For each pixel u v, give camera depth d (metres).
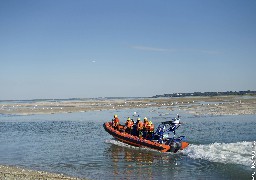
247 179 14.91
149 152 22.31
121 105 92.50
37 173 15.86
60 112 68.25
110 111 68.62
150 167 17.80
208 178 15.22
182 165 18.05
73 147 24.91
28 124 44.09
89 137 30.31
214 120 41.72
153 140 24.11
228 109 58.56
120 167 17.89
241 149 20.94
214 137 27.70
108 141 27.27
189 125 36.81
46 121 47.94
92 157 20.86
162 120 44.16
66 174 16.39
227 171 16.30
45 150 23.84
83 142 27.36
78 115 58.97
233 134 29.20
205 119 43.34
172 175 15.95
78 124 42.72
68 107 87.00
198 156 19.91
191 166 17.70
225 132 30.62
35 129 38.19
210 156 19.56
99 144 26.06
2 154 22.47
